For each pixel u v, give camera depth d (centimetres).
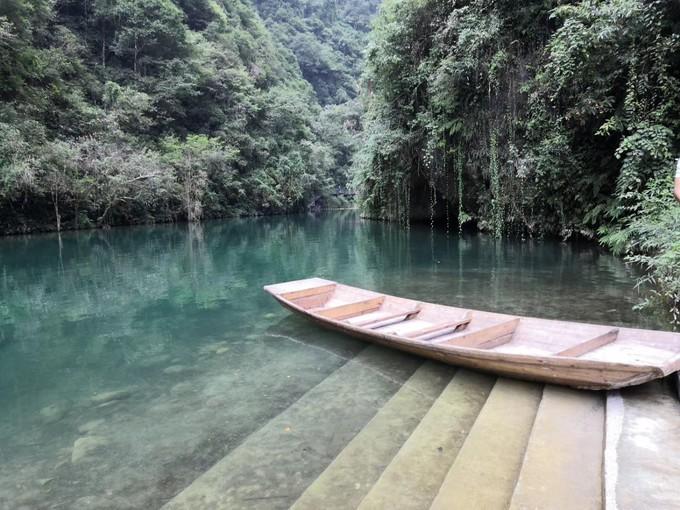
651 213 689
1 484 236
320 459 246
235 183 2888
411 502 193
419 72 1275
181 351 447
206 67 3025
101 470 246
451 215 1778
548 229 1171
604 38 745
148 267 999
